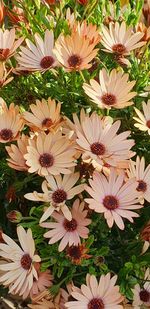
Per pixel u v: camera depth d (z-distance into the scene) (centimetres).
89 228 43
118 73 44
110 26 48
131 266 42
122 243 46
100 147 42
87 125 42
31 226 42
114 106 43
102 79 44
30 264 42
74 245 41
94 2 50
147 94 47
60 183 42
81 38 44
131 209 45
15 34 51
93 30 45
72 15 50
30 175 46
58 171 41
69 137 42
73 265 43
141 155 48
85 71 46
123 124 47
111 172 41
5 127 44
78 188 42
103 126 42
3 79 45
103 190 41
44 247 44
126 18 52
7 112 43
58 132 42
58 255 42
